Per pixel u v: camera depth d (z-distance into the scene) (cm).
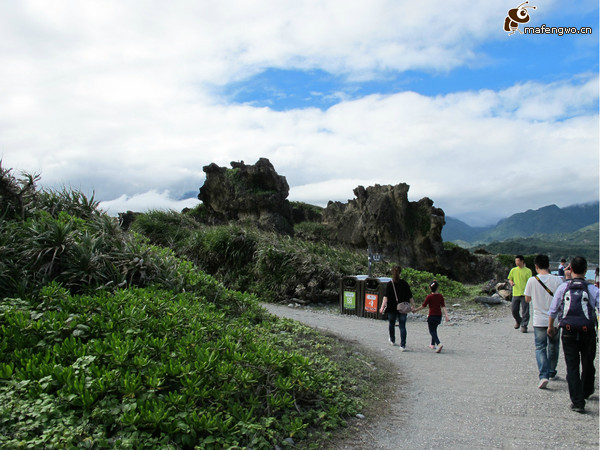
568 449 448
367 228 2872
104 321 581
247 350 601
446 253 2905
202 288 917
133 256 877
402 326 916
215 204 2944
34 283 699
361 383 657
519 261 1142
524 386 664
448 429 506
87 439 356
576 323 547
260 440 422
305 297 1536
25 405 378
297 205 4269
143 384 442
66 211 1033
